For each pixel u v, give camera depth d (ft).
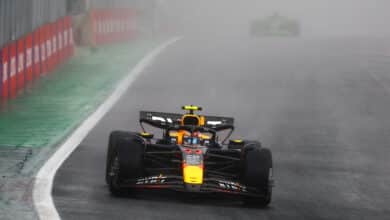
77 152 175.73
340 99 291.38
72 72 325.83
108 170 142.20
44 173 149.28
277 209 134.82
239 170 145.48
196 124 151.64
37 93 267.39
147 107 252.01
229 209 130.82
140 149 135.64
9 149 174.60
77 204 124.06
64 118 222.89
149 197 135.85
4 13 247.50
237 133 217.56
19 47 262.88
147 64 370.53
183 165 135.85
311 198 147.02
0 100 240.12
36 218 112.06
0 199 124.47
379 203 145.89
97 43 442.09
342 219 129.59
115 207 123.95
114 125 217.15
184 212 124.06
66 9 394.52
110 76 319.47
